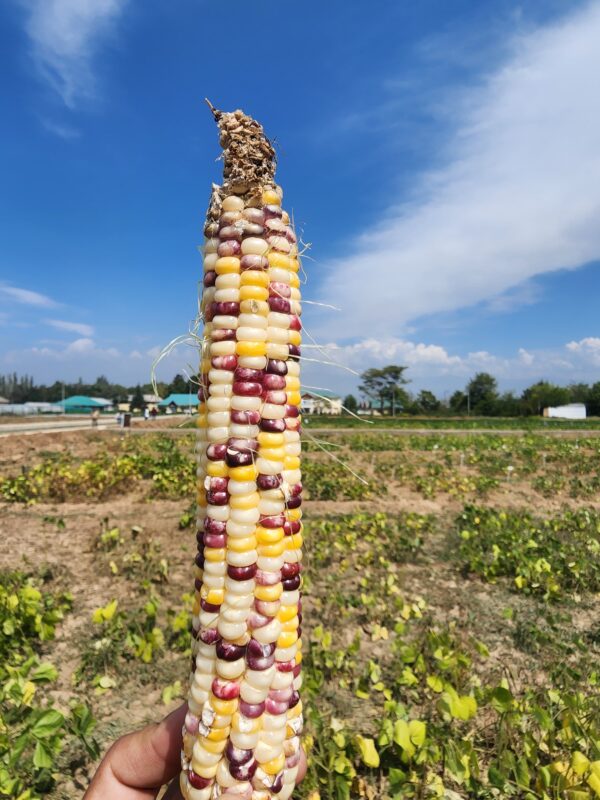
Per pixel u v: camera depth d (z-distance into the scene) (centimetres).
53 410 8944
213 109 173
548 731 337
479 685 438
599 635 561
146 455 1703
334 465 1703
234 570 160
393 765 350
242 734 157
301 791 318
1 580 624
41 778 336
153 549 786
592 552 820
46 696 435
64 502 1170
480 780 327
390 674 475
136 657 490
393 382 8156
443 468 1781
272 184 174
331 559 784
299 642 174
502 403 8706
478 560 726
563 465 1953
